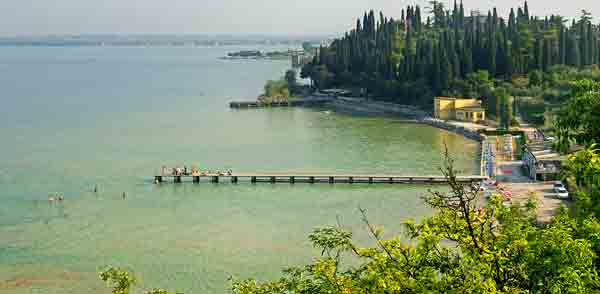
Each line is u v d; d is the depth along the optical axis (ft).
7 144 598.75
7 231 335.88
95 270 282.77
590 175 113.29
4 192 417.28
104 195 413.39
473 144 593.01
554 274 101.35
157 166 503.20
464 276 105.91
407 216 360.89
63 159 529.04
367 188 429.38
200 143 605.31
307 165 505.66
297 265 285.23
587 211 115.75
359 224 345.51
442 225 114.32
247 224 349.82
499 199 118.52
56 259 296.10
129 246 313.32
